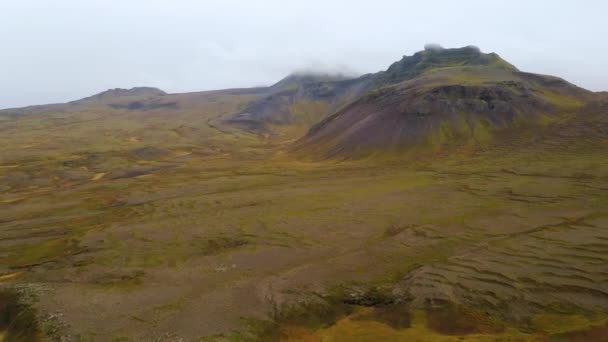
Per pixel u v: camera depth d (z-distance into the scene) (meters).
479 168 87.50
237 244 48.50
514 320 28.09
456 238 45.62
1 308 34.84
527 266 36.31
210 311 31.39
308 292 34.31
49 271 43.44
